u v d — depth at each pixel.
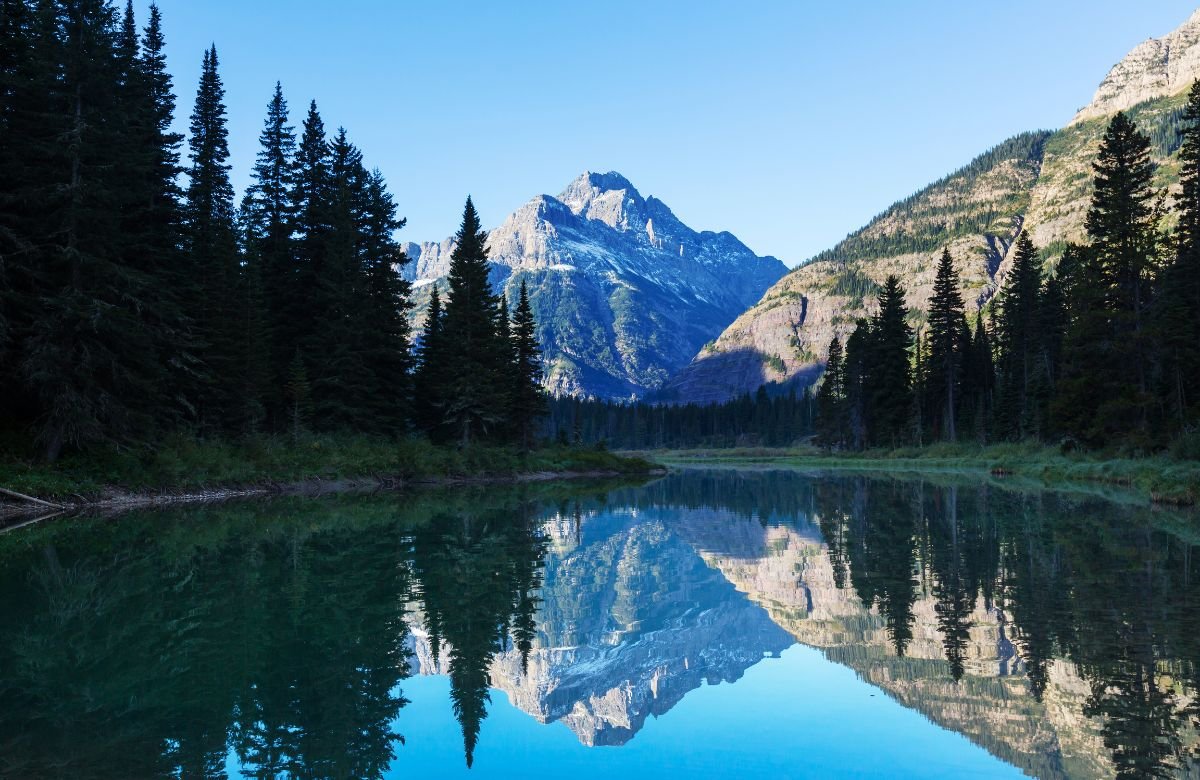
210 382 45.28
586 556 21.75
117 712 8.70
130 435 36.03
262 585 16.14
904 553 20.06
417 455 54.62
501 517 32.12
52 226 33.03
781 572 18.69
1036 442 71.75
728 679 10.36
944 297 90.00
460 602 15.03
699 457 162.62
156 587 15.87
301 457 46.62
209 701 9.06
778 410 199.88
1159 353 46.56
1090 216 50.44
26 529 25.42
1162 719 7.71
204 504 35.44
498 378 66.38
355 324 54.75
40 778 6.84
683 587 17.42
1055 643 10.60
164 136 43.66
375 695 9.48
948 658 10.51
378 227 61.53
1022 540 21.23
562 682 10.45
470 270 63.41
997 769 6.85
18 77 32.66
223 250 47.25
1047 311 77.62
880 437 101.44
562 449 81.81
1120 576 15.39
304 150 59.28
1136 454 45.84
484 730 8.27
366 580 16.97
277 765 7.26
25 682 9.68
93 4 34.56
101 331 32.84
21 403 34.34
